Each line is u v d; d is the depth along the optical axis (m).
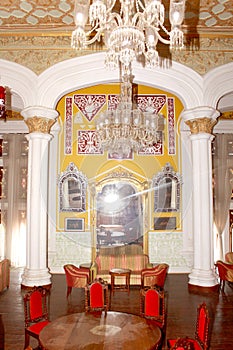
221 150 11.23
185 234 9.69
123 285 7.67
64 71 8.02
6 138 11.52
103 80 8.07
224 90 8.09
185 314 5.97
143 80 8.08
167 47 7.99
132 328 3.52
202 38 8.02
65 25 7.68
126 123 5.47
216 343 4.75
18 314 5.98
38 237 7.70
